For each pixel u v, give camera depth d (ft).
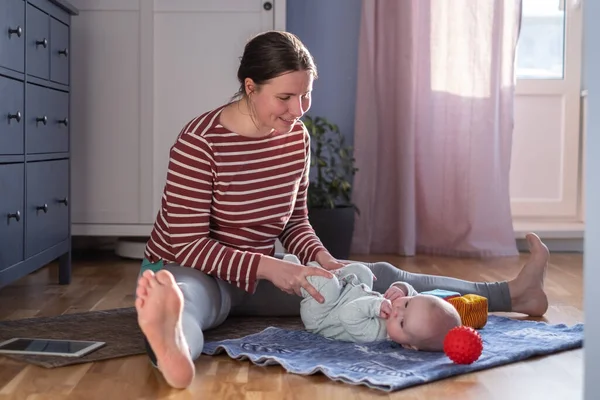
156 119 12.23
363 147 14.14
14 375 5.89
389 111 14.14
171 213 6.74
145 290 5.18
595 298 4.15
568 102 15.31
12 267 8.21
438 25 13.88
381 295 6.94
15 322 7.66
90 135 12.23
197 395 5.41
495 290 7.96
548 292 9.90
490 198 13.75
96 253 13.32
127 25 12.12
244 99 6.77
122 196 12.30
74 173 12.27
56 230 9.86
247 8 12.17
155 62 12.20
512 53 13.71
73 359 6.25
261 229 7.12
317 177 13.37
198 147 6.67
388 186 14.25
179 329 5.36
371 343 6.73
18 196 8.45
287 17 14.53
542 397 5.45
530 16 15.34
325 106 14.64
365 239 14.12
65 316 7.95
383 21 14.02
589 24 4.26
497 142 13.76
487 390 5.58
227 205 6.89
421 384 5.66
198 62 12.19
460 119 13.83
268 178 6.93
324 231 12.57
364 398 5.36
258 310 7.73
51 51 9.70
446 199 13.92
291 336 6.91
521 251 14.46
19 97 8.50
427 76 13.98
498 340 6.89
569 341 6.81
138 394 5.43
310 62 6.32
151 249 7.22
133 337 7.06
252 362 6.20
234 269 6.63
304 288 6.49
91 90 12.18
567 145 15.35
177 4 12.12
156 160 12.27
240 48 12.18
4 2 8.02
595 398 4.14
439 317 6.36
